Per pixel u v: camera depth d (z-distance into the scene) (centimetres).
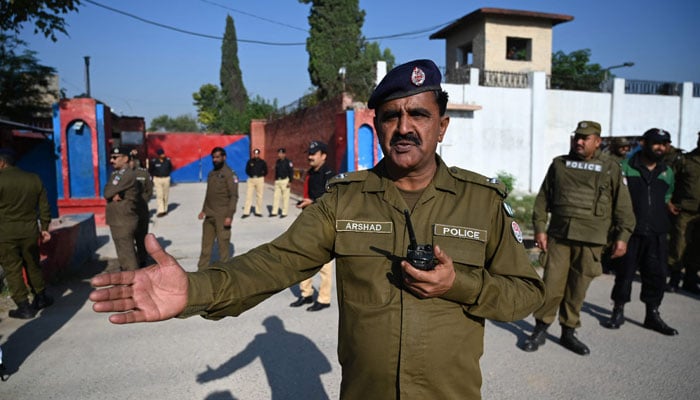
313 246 151
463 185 154
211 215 607
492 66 1859
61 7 743
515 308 140
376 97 147
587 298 541
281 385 335
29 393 322
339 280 150
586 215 377
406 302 137
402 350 134
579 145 387
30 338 418
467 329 141
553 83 1625
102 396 318
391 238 145
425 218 147
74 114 985
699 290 568
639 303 523
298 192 1683
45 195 492
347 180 158
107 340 413
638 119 1653
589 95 1611
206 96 4356
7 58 1561
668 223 439
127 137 1631
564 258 392
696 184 551
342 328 148
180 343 407
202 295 122
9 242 452
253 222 1098
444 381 136
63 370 356
